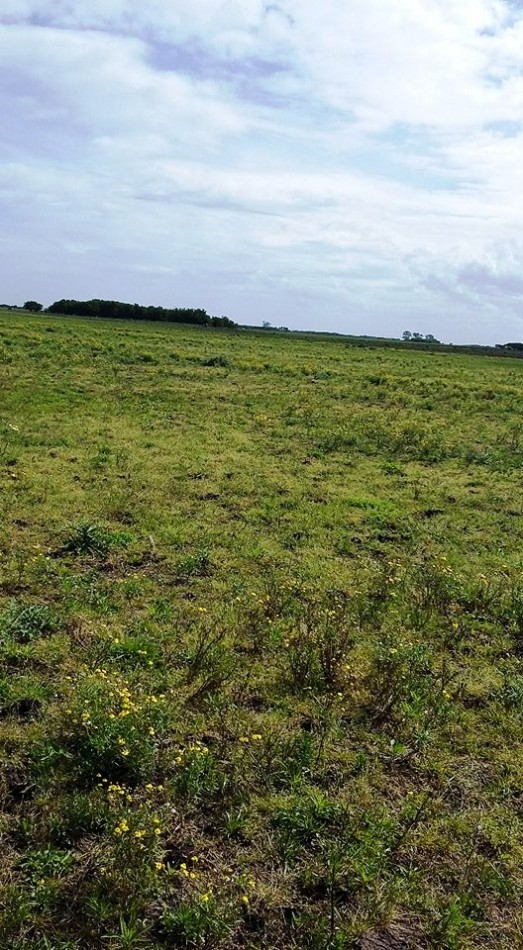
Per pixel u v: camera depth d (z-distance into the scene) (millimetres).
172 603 7746
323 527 10891
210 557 9211
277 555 9531
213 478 12875
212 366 28188
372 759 5461
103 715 5281
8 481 11461
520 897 4332
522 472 15305
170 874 4184
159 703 5738
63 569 8344
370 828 4711
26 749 5113
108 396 19547
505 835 4801
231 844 4504
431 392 25516
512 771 5465
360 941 3973
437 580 8883
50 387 19766
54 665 6234
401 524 11367
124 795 4793
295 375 27688
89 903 3906
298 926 3990
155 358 28500
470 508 12586
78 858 4242
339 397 23203
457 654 7293
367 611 7961
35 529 9609
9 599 7441
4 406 16844
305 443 16438
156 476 12633
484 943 4031
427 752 5602
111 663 6328
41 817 4520
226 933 3885
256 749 5375
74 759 4973
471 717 6125
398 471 14750
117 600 7688
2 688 5754
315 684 6297
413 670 6742
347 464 15008
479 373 37000
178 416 18016
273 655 6789
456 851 4637
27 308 97250
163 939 3852
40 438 14359
